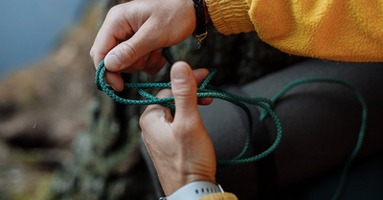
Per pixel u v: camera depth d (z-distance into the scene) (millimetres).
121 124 1142
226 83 975
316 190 886
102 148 1200
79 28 2074
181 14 725
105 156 1207
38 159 1678
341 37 702
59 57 1945
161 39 721
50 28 2197
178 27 724
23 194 1509
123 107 1113
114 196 1217
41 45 2172
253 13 703
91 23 2055
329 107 829
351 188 879
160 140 685
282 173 829
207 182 679
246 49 961
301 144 824
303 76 854
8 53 2172
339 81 837
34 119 1763
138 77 993
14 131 1749
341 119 830
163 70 978
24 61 2143
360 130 839
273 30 714
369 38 693
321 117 826
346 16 690
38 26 2213
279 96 834
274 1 698
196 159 669
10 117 1796
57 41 2146
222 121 815
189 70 636
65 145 1717
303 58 946
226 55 974
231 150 801
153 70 803
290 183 856
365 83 844
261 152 803
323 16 686
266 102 793
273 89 846
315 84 841
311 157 836
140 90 734
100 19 1045
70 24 2162
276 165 820
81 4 2209
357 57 709
